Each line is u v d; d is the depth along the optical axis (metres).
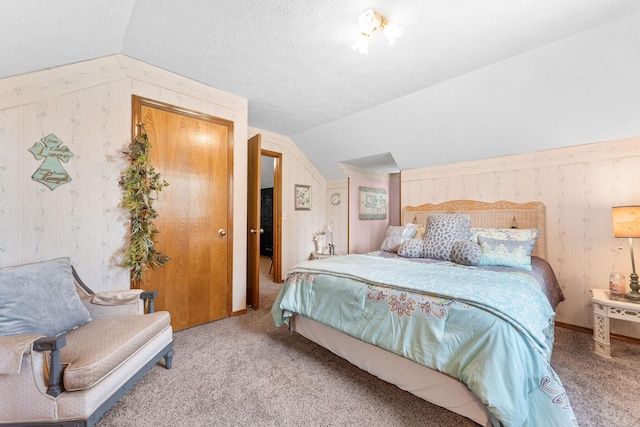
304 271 2.17
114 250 2.12
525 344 1.19
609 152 2.40
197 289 2.60
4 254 1.70
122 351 1.35
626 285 2.31
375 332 1.59
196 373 1.79
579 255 2.56
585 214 2.53
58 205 1.88
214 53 2.09
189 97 2.52
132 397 1.55
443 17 1.68
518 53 2.09
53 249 1.86
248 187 3.25
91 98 2.01
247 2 1.55
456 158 3.32
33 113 1.78
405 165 3.79
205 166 2.64
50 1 1.24
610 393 1.55
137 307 1.81
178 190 2.47
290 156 4.42
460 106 2.72
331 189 4.98
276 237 4.32
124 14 1.62
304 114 3.38
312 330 2.10
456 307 1.35
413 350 1.41
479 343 1.22
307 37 1.88
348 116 3.43
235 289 2.89
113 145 2.11
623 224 2.05
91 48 1.85
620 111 2.17
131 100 2.19
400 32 1.66
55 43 1.59
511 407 1.06
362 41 1.77
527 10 1.62
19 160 1.74
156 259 2.31
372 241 5.20
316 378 1.75
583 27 1.79
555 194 2.69
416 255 2.80
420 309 1.45
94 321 1.65
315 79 2.49
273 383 1.69
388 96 2.85
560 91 2.24
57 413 1.12
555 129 2.52
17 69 1.66
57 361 1.14
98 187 2.04
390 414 1.42
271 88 2.69
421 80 2.51
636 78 1.96
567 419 1.08
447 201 3.46
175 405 1.48
